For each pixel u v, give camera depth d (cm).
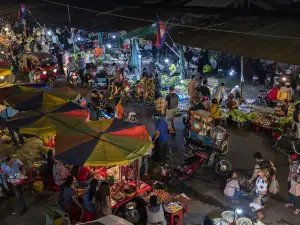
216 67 2453
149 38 1844
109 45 2553
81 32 2989
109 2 2730
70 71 2180
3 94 1276
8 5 3056
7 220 914
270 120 1478
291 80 1850
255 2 2038
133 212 834
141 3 2511
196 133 1243
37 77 2008
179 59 1998
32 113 1064
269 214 931
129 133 869
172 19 1981
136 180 923
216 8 2016
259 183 918
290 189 950
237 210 864
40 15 2556
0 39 2531
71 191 871
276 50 1343
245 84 2162
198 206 970
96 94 1377
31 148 1241
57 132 897
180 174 1095
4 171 918
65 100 1234
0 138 1257
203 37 1678
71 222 831
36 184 1045
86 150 792
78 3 2841
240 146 1341
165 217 847
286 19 1684
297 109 1283
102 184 793
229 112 1583
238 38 1564
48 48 2592
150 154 1095
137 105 1830
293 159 991
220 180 1106
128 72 2092
